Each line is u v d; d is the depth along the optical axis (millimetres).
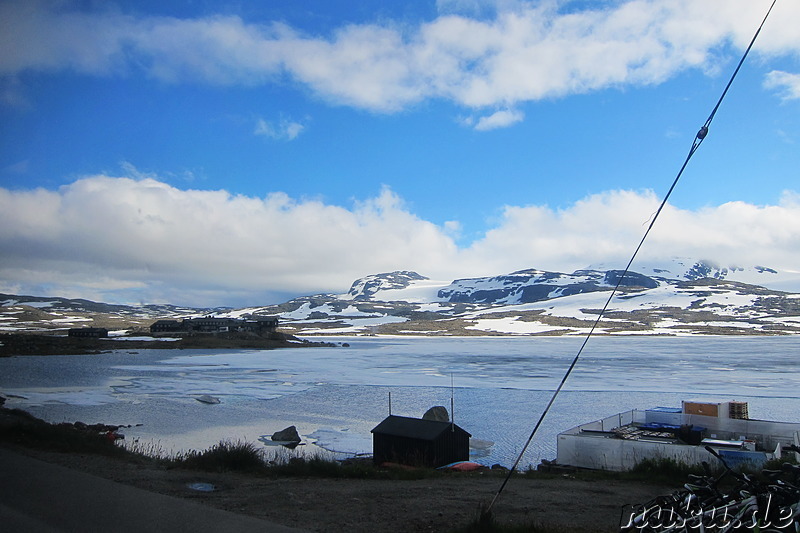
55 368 93562
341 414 48219
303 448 33812
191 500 10219
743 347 184750
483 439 37219
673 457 19922
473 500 11539
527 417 47000
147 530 7977
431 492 12383
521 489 13430
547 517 10398
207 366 104875
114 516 8664
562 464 22906
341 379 81312
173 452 30234
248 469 14859
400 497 11500
